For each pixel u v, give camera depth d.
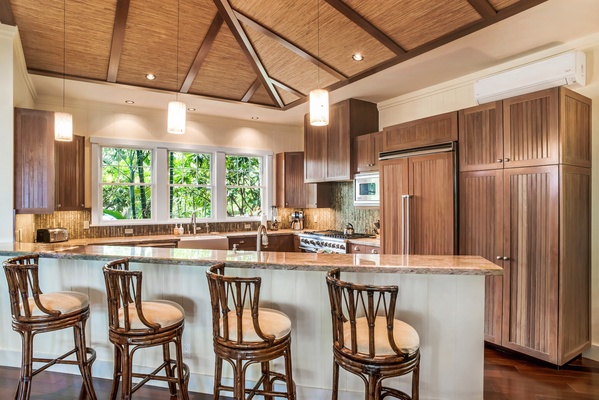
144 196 5.38
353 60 3.46
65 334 2.75
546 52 3.29
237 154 6.05
